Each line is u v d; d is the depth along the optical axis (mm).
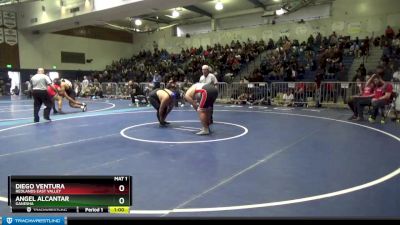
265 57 21734
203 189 3775
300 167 4664
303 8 22875
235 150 5750
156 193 3652
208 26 27625
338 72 16719
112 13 18812
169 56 27734
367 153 5488
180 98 15227
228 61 21906
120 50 31562
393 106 9789
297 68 18141
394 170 4488
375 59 18078
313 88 14609
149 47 31562
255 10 24672
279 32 24047
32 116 11180
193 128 8266
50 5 21531
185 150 5758
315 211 3131
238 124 8930
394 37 18312
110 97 22469
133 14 19047
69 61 27906
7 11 24250
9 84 25078
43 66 26406
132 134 7406
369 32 20766
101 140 6719
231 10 25344
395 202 3346
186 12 25594
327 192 3652
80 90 23938
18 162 5016
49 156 5383
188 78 20641
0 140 6848
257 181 4047
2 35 24125
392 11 19922
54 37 26938
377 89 9125
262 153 5520
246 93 16359
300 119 10016
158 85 9594
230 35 26375
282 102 15242
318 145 6152
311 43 21438
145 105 15852
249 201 3406
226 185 3908
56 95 12102
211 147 6000
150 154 5473
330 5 21938
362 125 8680
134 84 16656
